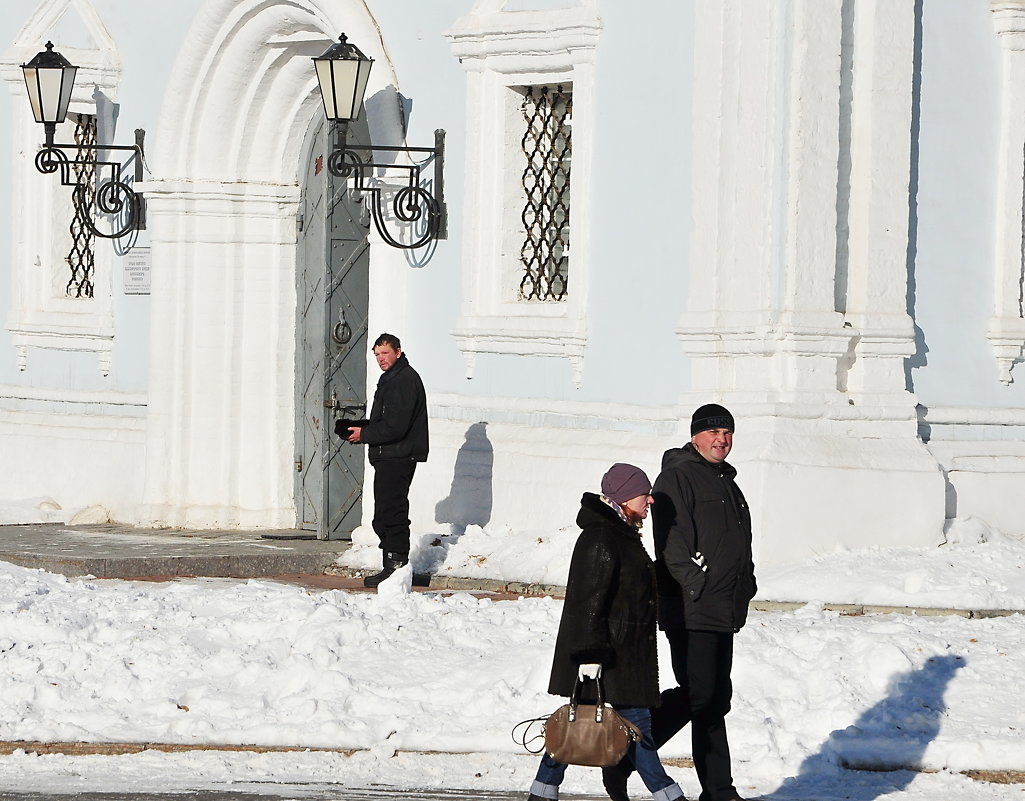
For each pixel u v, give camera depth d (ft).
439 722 105.91
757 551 141.79
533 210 164.25
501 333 161.38
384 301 170.09
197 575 158.92
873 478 145.59
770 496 141.79
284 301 187.42
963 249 156.35
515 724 104.88
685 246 149.48
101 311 198.39
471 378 164.76
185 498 187.32
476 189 163.53
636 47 152.66
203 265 186.80
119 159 194.70
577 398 156.97
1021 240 158.40
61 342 202.80
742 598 89.76
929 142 154.61
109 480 195.52
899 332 149.89
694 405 147.95
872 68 149.59
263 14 177.68
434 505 164.55
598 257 155.33
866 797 95.40
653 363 151.64
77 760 101.24
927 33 154.30
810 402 145.89
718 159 147.13
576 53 155.74
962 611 133.59
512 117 163.53
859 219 150.30
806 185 145.59
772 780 98.53
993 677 109.29
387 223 169.48
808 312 145.89
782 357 146.10
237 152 186.19
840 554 143.33
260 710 108.37
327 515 179.83
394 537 148.66
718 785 89.10
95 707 108.99
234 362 187.32
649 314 151.94
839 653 111.34
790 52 145.38
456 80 165.27
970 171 156.56
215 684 111.86
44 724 105.70
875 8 149.48
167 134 186.19
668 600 89.20
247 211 186.80
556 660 83.51
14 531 182.19
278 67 182.29
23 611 122.72
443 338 166.71
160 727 106.22
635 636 83.30
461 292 164.86
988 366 157.38
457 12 164.45
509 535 157.07
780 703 106.83
